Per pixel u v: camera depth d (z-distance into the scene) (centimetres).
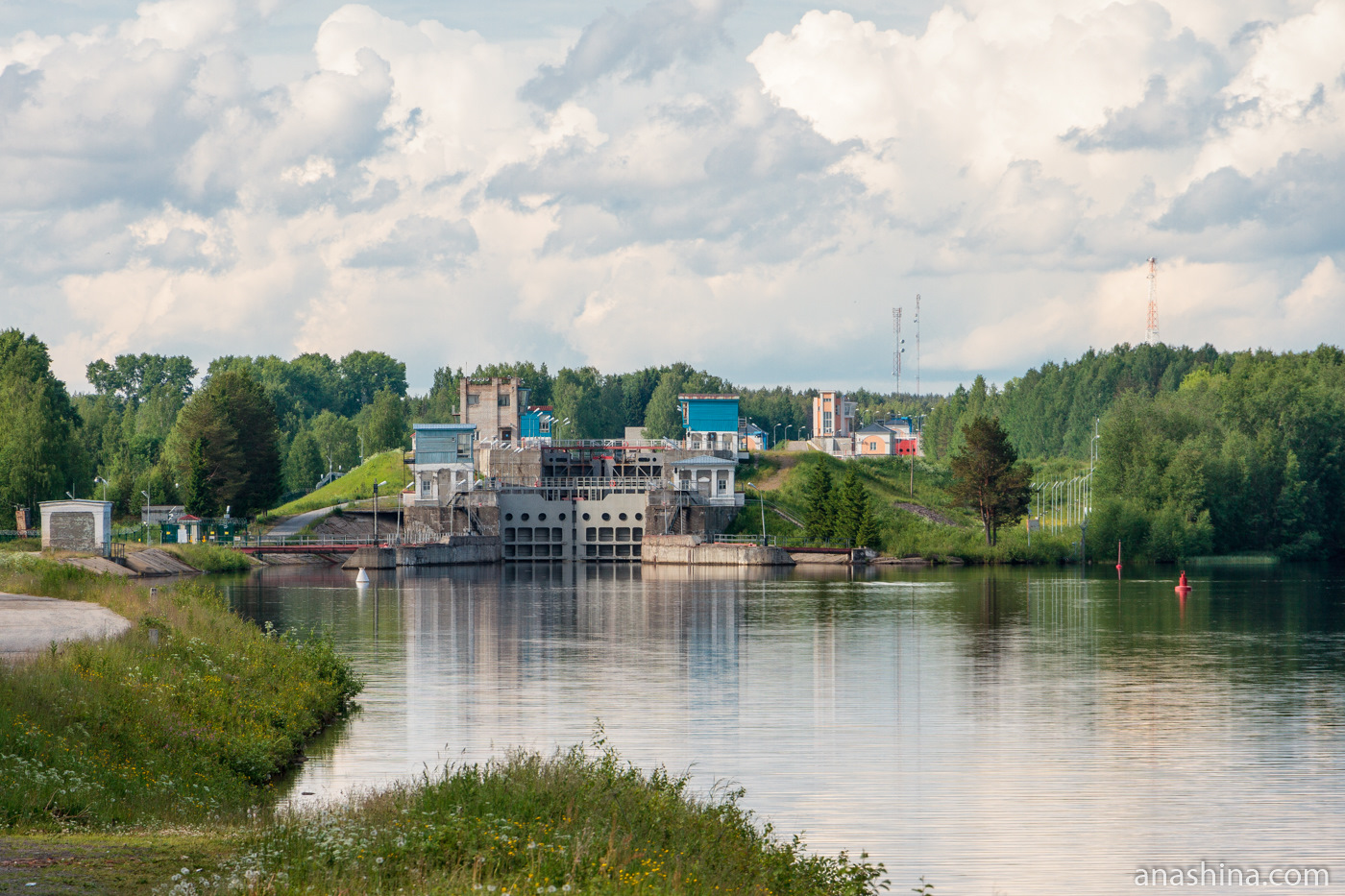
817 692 10794
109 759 6175
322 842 4459
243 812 5862
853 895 4844
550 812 5184
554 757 6462
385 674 11825
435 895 3888
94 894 3784
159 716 6875
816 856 5372
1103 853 6184
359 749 8106
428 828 4656
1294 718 9600
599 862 4369
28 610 10419
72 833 5009
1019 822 6706
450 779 6012
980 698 10519
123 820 5381
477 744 8338
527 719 9362
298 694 8800
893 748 8494
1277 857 6116
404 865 4316
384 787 6381
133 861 4250
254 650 9462
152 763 6300
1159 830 6569
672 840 4991
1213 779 7638
